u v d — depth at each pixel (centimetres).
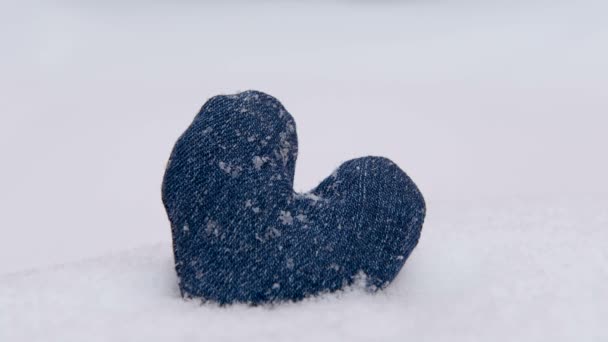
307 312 44
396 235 47
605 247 49
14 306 45
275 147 48
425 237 52
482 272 47
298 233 46
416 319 43
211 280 46
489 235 52
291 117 49
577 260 48
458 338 42
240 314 44
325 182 48
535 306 44
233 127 47
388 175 47
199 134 47
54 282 48
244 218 46
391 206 47
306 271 46
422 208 47
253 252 46
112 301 46
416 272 48
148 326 43
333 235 46
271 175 47
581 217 55
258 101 48
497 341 42
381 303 45
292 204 47
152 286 47
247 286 46
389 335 42
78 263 51
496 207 60
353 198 47
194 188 47
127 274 48
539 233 52
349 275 46
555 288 45
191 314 44
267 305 45
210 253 46
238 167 47
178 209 47
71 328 43
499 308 44
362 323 43
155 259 51
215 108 48
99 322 44
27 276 49
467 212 59
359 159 48
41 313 45
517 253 49
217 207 46
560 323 43
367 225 46
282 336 42
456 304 44
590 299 44
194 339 42
